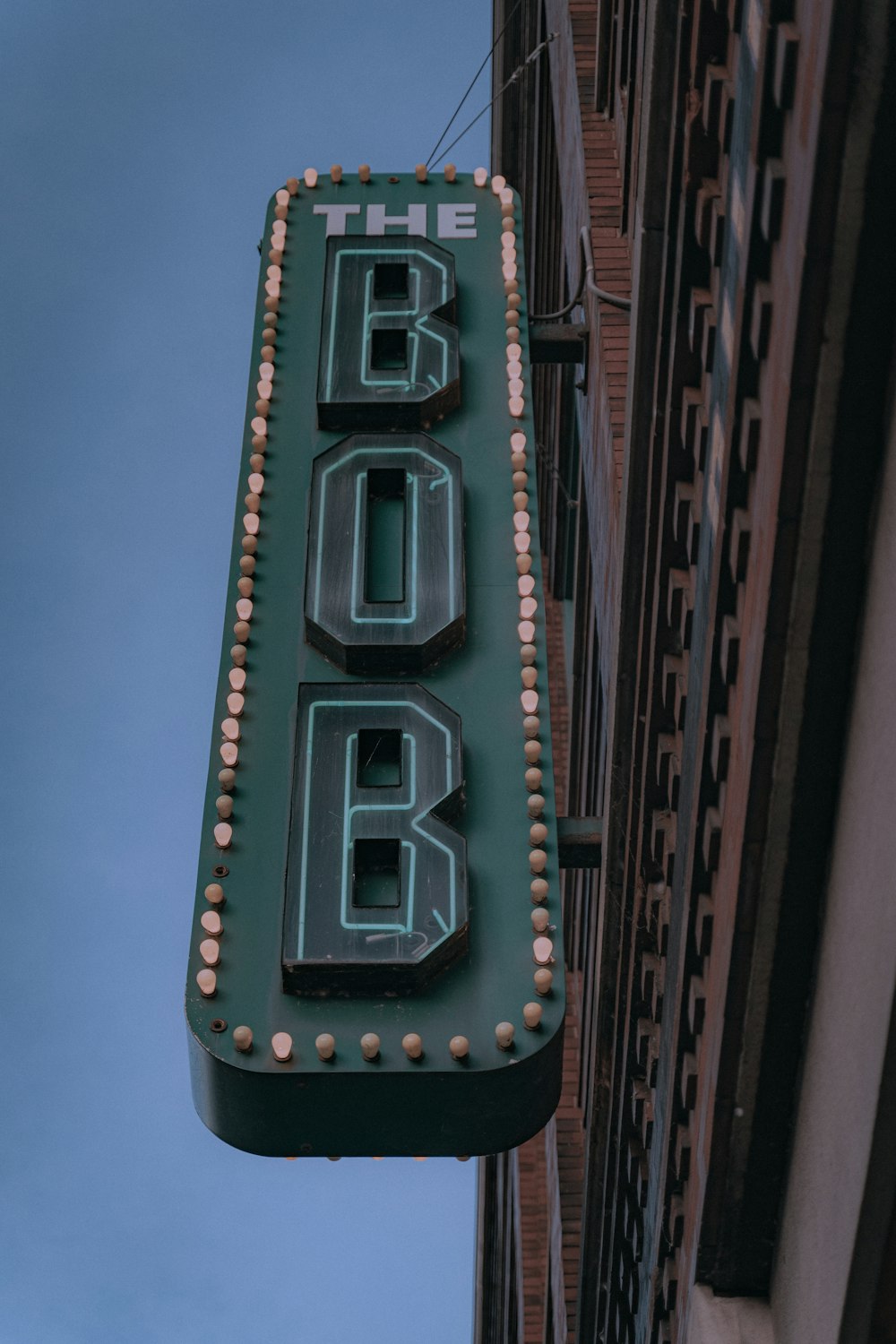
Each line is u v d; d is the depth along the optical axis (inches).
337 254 678.5
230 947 496.1
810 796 388.2
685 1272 490.0
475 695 553.0
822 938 402.3
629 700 526.3
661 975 517.7
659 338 461.7
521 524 590.9
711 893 445.1
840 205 326.6
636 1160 573.9
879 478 350.0
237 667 556.1
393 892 506.6
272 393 642.2
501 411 634.8
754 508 381.4
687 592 459.8
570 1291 853.2
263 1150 479.5
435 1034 477.4
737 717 404.2
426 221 709.3
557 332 677.3
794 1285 426.3
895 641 341.4
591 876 802.2
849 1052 373.7
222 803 519.8
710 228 408.8
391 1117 473.4
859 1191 357.4
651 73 439.2
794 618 367.9
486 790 530.6
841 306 335.6
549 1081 481.4
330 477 598.9
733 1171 441.7
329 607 562.3
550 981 486.0
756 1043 422.6
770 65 348.5
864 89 318.0
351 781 521.0
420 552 579.2
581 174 702.5
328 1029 477.7
